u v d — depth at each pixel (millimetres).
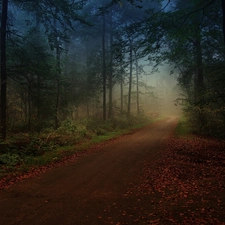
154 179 7965
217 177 7840
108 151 13898
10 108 22891
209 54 20672
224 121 17609
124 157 11969
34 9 16609
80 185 7477
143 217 5012
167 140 18062
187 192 6480
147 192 6672
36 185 7492
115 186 7336
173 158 11383
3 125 13859
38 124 19641
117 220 4914
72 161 11305
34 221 4922
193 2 11297
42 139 16109
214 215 4887
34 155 12359
